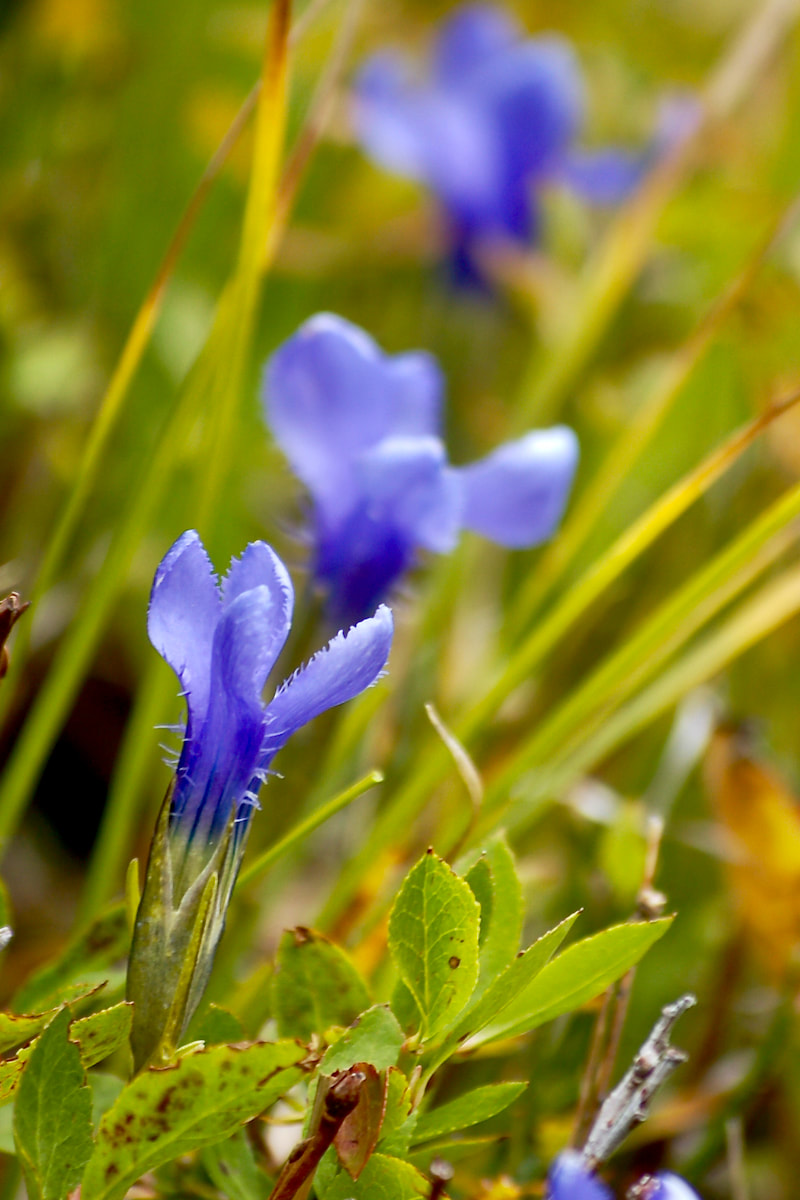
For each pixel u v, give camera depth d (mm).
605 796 490
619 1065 453
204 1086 342
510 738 525
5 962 447
